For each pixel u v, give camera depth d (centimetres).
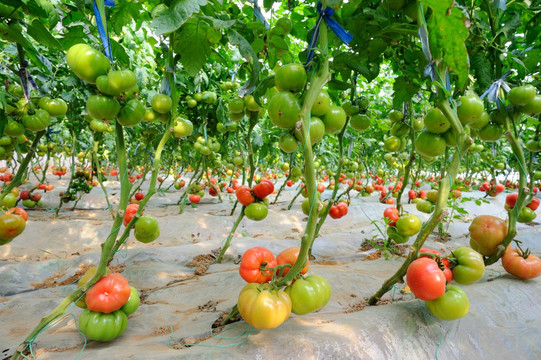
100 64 157
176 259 418
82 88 331
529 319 243
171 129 210
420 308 225
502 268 344
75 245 514
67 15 249
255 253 191
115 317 206
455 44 151
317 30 158
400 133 286
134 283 345
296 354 178
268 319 169
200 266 400
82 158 830
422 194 566
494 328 231
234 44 179
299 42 425
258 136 524
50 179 1270
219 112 440
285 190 1082
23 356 179
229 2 235
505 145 810
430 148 189
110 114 164
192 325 238
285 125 150
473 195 952
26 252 470
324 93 155
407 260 217
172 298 299
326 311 256
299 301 184
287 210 763
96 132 386
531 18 243
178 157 821
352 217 727
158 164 207
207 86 448
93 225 561
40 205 773
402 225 322
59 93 350
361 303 275
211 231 605
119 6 221
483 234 275
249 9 272
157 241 555
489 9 217
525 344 223
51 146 612
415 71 233
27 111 226
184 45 200
